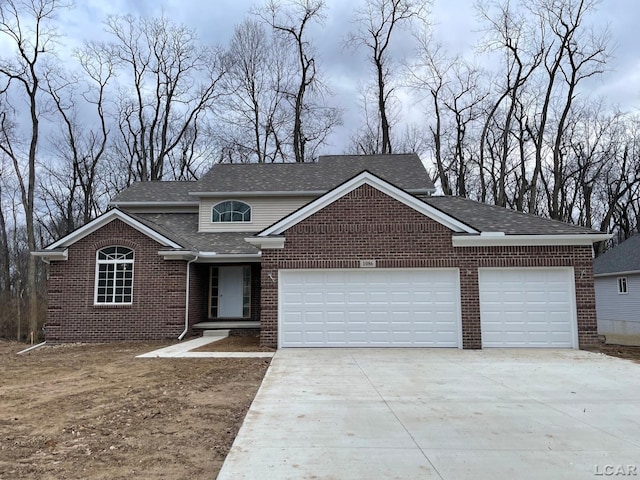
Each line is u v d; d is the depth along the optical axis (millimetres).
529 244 12984
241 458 4867
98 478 4527
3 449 5355
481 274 13086
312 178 21359
